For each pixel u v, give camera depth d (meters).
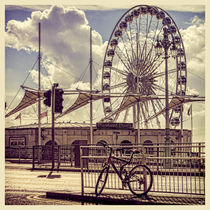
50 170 17.64
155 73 34.38
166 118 18.91
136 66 34.25
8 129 37.94
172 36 32.66
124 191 9.67
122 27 35.00
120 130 37.38
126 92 35.03
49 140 37.00
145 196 8.71
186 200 8.23
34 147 18.66
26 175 15.20
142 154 8.88
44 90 31.27
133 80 34.34
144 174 8.81
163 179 12.41
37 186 11.62
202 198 8.41
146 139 37.62
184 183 11.39
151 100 35.66
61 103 18.47
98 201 8.83
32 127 36.78
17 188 11.21
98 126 37.12
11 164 22.02
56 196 9.59
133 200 8.30
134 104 36.03
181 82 33.62
